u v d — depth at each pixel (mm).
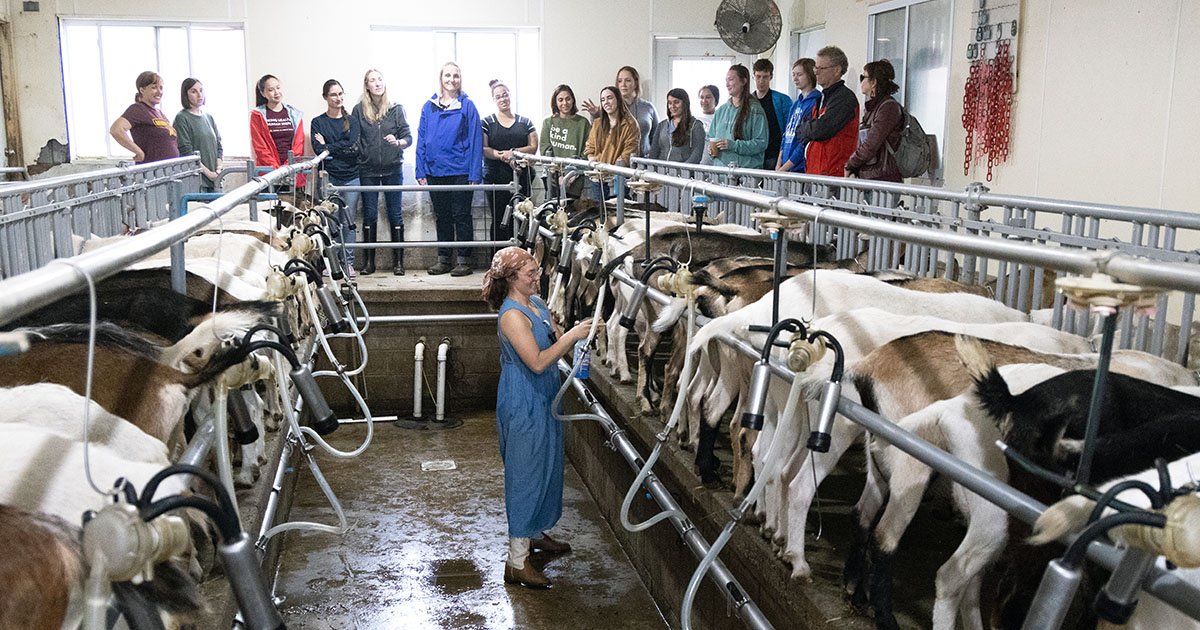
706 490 3637
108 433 2074
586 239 5285
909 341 2645
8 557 1363
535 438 4496
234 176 9867
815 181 5137
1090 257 1451
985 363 2246
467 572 4898
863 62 8445
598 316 4234
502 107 9109
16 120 9531
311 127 8633
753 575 3293
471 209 8828
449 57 10008
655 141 8594
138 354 2387
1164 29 5043
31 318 2980
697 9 10250
